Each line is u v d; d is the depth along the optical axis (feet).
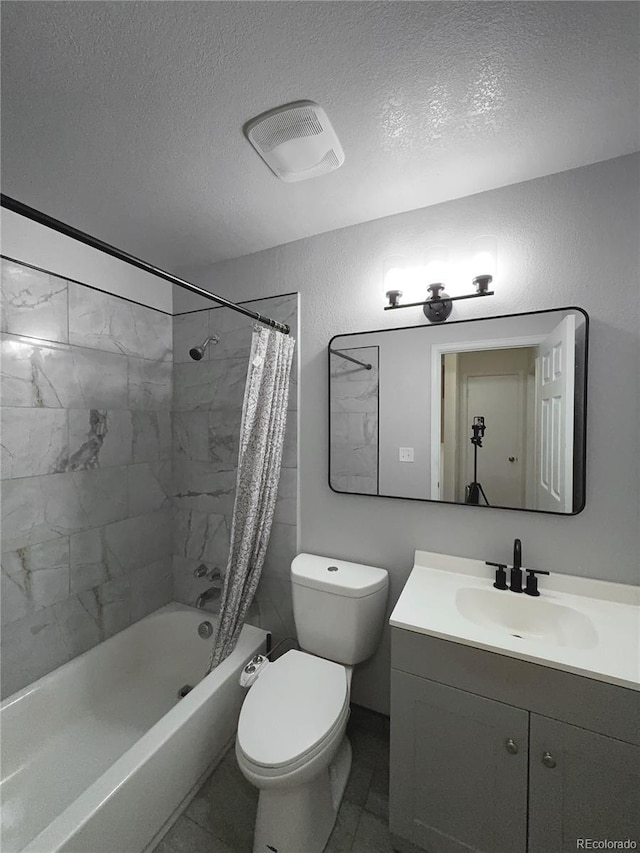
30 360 4.87
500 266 4.62
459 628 3.59
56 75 3.09
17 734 4.58
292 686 4.25
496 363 4.65
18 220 4.79
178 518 7.13
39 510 5.00
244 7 2.60
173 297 7.11
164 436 7.00
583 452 4.20
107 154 4.01
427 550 5.10
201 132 3.71
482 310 4.73
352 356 5.48
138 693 5.92
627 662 3.08
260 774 3.37
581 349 4.21
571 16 2.66
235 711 5.15
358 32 2.78
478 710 3.40
